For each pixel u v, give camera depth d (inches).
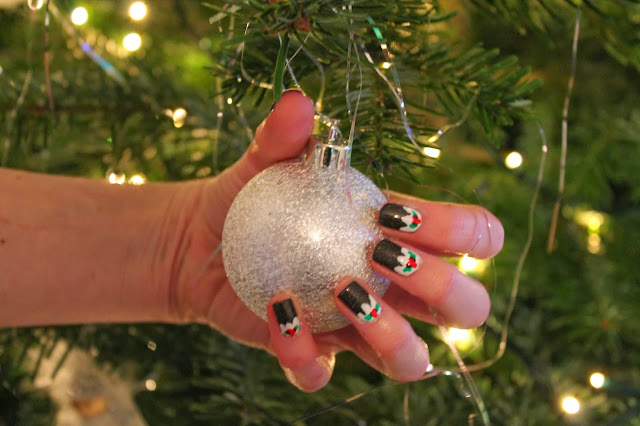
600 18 16.0
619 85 23.6
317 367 14.5
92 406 19.0
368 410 18.3
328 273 13.8
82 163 20.6
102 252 17.2
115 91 20.4
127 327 19.6
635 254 23.0
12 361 19.2
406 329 14.1
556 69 22.8
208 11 23.3
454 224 14.3
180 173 20.3
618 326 21.2
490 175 23.9
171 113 20.2
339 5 13.3
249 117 18.9
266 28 13.1
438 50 15.5
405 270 14.0
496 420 18.5
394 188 18.1
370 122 15.1
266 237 13.8
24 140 19.6
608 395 20.0
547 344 21.6
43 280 16.8
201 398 18.8
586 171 22.8
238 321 17.6
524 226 23.2
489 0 16.4
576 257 22.9
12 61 22.0
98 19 23.6
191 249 17.5
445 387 19.0
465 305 14.4
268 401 18.2
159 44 23.7
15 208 16.9
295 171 14.0
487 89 15.6
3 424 18.4
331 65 15.2
